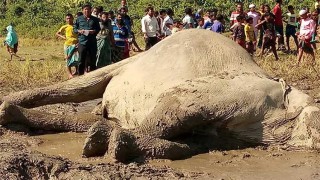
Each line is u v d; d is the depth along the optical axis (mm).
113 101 7586
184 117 6500
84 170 5645
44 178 5602
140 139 6223
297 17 20281
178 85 6824
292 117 6719
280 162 6215
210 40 7340
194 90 6656
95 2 36688
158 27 15453
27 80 12398
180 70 7047
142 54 7879
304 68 13055
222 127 6691
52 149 6770
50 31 31516
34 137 7344
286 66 13508
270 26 15938
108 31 12820
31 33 31391
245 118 6637
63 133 7586
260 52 17172
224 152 6582
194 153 6543
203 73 6969
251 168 6020
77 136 7430
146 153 6207
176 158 6344
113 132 6082
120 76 7723
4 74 12859
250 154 6512
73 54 12844
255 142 6758
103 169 5707
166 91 6848
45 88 8047
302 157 6371
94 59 12414
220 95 6625
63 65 15133
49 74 13125
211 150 6648
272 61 14750
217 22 15891
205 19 16703
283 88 6922
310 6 29094
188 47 7246
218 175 5766
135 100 7242
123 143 6027
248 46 16125
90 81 7969
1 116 7426
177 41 7406
